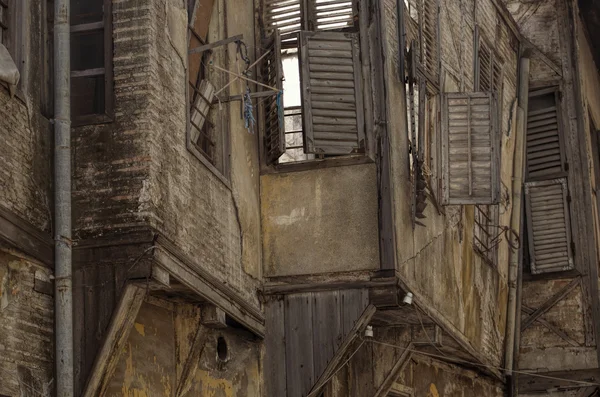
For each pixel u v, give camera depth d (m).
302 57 11.70
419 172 11.98
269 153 11.88
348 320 11.45
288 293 11.65
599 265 18.59
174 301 10.09
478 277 15.16
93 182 8.97
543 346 17.70
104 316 8.67
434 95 13.30
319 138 11.62
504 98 17.53
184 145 9.77
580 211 18.08
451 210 13.87
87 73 9.27
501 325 16.62
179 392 10.09
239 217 11.16
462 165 12.94
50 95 8.85
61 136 8.64
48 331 8.44
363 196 11.68
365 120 11.77
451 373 15.39
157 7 9.41
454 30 14.80
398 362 12.88
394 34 12.30
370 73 11.85
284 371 11.50
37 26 8.74
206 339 10.68
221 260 10.52
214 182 10.52
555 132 18.45
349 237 11.62
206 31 10.87
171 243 9.16
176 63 9.72
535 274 18.03
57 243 8.52
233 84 11.48
